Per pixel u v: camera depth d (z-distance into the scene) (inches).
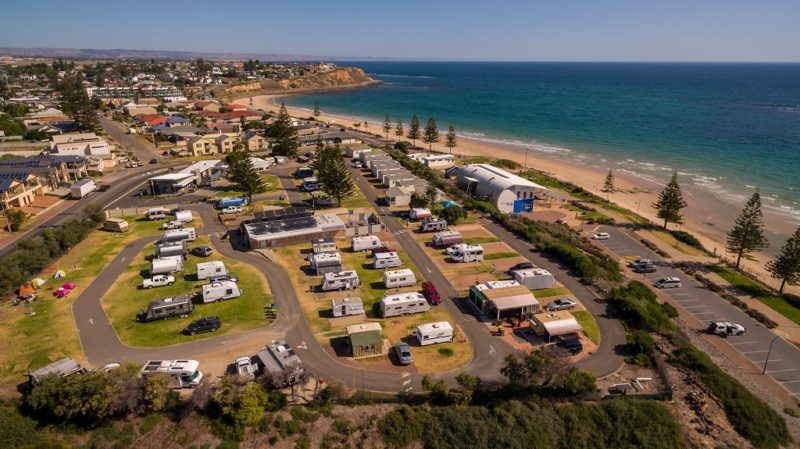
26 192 3403.1
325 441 1406.3
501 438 1425.9
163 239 2704.2
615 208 3909.9
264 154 5241.1
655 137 6889.8
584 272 2417.6
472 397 1541.6
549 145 6560.0
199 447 1375.5
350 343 1779.0
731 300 2409.0
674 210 3388.3
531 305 2027.6
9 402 1455.5
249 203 3526.1
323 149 4790.8
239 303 2118.6
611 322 2038.6
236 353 1764.3
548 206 3855.8
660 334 1969.7
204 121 7170.3
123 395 1412.4
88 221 2920.8
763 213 3863.2
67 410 1384.1
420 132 6850.4
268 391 1533.0
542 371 1558.8
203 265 2348.7
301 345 1820.9
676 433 1473.9
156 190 3774.6
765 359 1940.2
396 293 2219.5
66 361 1615.4
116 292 2193.7
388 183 4023.1
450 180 4446.4
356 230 2935.5
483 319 2034.9
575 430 1473.9
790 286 2689.5
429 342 1840.6
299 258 2605.8
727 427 1505.9
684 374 1721.2
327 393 1514.5
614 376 1694.1
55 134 5644.7
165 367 1585.9
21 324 1916.8
